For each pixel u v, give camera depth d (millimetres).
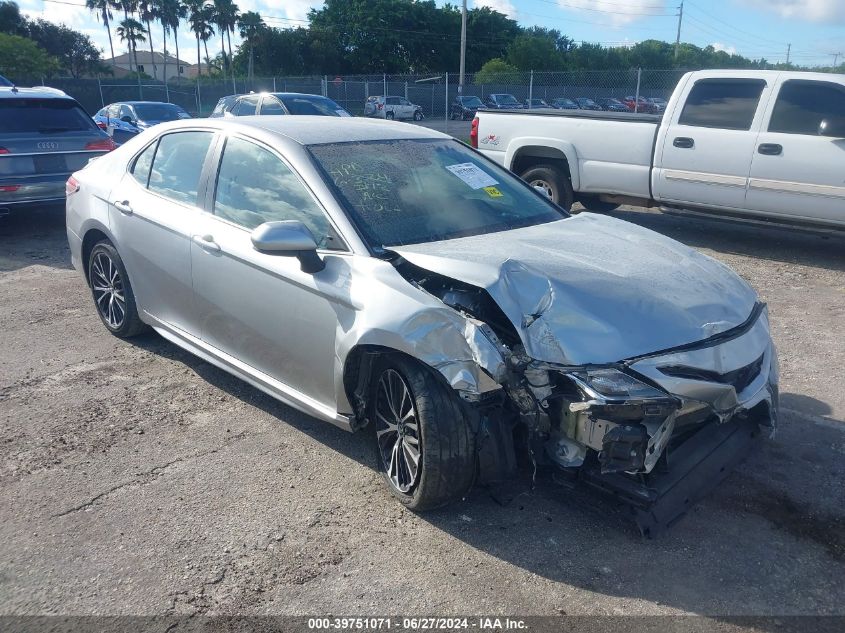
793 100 7629
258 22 64562
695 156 8219
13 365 5133
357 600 2879
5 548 3182
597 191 9133
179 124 4926
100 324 5969
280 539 3246
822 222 7625
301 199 3887
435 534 3285
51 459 3906
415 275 3525
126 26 79500
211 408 4500
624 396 2834
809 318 6141
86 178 5570
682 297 3301
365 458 3928
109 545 3205
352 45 67812
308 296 3623
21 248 8664
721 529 3311
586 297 3123
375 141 4398
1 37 46438
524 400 2994
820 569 3051
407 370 3217
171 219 4523
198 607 2840
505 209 4270
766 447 4008
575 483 3143
